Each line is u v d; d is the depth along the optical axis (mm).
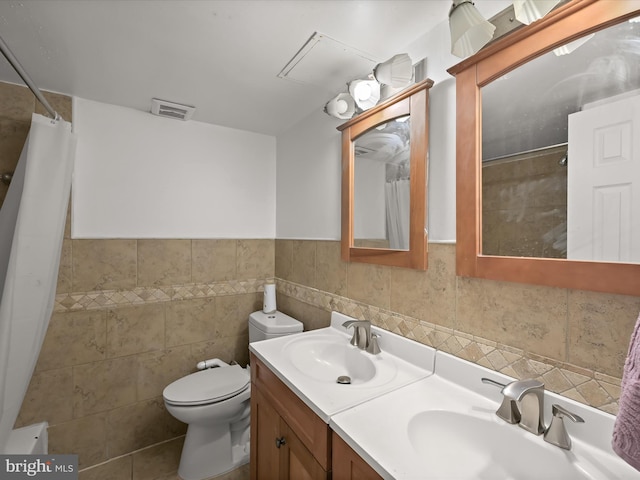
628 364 526
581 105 745
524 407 785
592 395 725
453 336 1034
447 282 1054
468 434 828
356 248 1440
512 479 743
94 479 1592
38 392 1561
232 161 2150
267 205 2293
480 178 949
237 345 2152
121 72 1430
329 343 1405
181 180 1971
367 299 1401
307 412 928
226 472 1658
